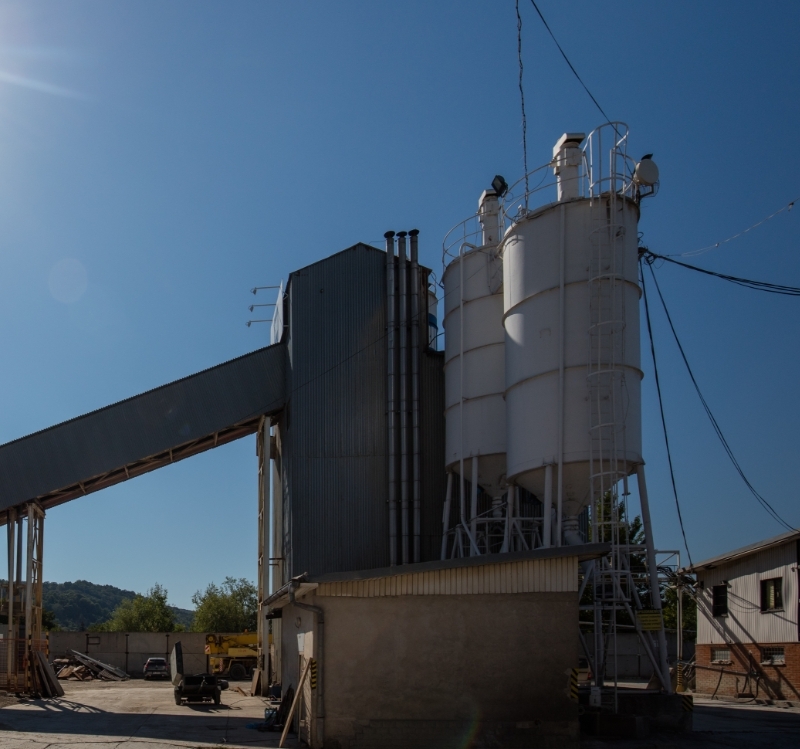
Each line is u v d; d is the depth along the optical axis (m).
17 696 33.31
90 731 22.19
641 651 52.78
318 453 35.69
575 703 18.52
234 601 106.94
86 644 69.06
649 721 22.53
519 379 27.69
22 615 34.69
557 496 26.12
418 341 36.84
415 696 18.41
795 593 32.22
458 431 32.84
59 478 33.28
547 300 27.25
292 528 34.97
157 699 34.56
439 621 18.80
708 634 39.47
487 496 34.38
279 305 39.72
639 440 26.33
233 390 36.22
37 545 36.06
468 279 33.56
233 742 20.00
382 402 36.38
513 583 19.08
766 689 34.00
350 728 18.19
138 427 34.53
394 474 35.38
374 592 18.88
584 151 28.73
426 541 35.44
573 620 18.89
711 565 38.50
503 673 18.59
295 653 23.75
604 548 19.00
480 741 18.25
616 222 26.86
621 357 26.08
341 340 36.72
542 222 27.88
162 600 114.00
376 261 37.66
